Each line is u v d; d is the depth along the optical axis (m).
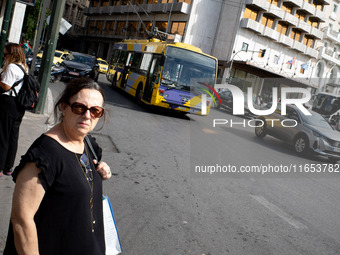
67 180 1.49
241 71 38.78
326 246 3.94
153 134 9.14
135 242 3.42
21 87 4.11
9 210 3.56
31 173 1.43
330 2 45.66
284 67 43.62
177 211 4.36
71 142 1.62
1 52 10.16
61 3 8.09
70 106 1.60
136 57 17.05
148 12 42.66
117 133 8.40
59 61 19.91
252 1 37.38
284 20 41.09
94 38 55.31
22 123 7.00
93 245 1.60
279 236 4.05
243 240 3.83
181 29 39.28
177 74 13.08
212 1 39.00
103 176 1.84
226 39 38.91
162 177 5.67
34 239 1.42
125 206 4.26
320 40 46.41
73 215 1.51
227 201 4.96
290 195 5.53
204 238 3.74
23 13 22.09
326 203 5.39
